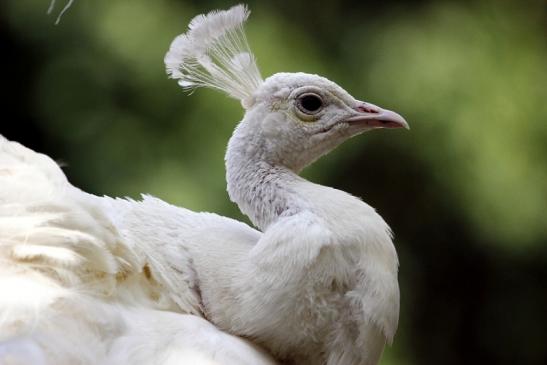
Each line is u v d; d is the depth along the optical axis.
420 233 12.43
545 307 13.42
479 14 12.62
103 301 5.04
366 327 5.36
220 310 5.44
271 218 5.89
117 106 11.62
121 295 5.19
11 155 5.47
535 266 12.73
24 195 5.17
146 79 11.56
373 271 5.42
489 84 12.09
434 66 11.95
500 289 12.93
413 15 12.35
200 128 11.37
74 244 5.05
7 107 11.77
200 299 5.55
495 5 12.80
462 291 12.88
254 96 6.20
